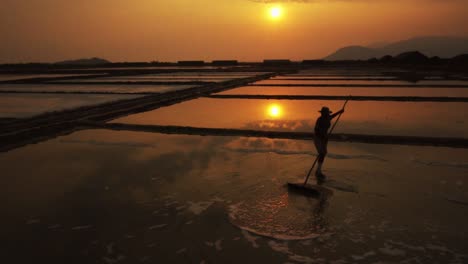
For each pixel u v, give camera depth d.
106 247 4.70
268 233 4.96
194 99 20.80
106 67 86.12
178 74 47.53
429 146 9.47
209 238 4.87
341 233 4.93
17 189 6.73
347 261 4.30
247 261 4.34
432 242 4.66
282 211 5.60
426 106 16.95
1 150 9.62
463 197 6.00
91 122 13.24
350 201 5.90
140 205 5.94
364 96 20.61
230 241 4.79
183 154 9.05
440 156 8.51
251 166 7.91
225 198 6.16
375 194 6.18
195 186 6.73
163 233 5.03
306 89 26.06
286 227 5.12
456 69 43.44
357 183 6.70
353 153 8.84
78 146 10.05
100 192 6.53
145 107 17.09
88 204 6.01
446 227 5.02
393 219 5.27
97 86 29.08
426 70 46.59
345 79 34.75
